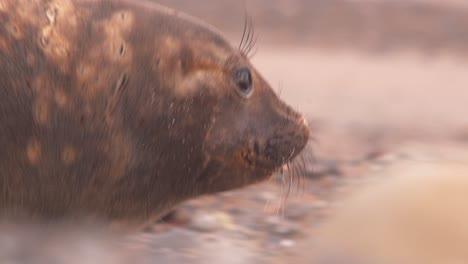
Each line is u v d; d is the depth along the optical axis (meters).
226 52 27.91
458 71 120.19
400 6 141.12
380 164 41.84
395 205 27.16
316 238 28.17
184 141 27.28
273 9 136.50
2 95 25.20
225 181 28.48
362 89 95.88
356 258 25.45
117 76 26.33
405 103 86.50
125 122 26.42
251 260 27.11
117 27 26.70
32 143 25.52
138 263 25.09
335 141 54.59
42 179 25.83
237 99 27.92
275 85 92.12
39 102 25.52
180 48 27.19
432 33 135.75
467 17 139.12
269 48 125.19
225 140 27.78
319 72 108.81
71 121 25.84
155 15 27.41
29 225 26.08
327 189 37.53
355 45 131.75
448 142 57.78
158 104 26.73
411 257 24.92
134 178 26.95
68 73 25.88
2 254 23.83
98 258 24.97
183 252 27.06
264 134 28.30
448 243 25.44
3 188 25.61
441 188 27.86
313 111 73.94
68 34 26.17
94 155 26.20
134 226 27.91
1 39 25.55
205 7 132.12
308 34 133.62
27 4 26.19
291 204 35.12
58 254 24.55
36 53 25.70
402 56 128.25
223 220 32.16
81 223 26.62
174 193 28.02
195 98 27.19
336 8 139.50
